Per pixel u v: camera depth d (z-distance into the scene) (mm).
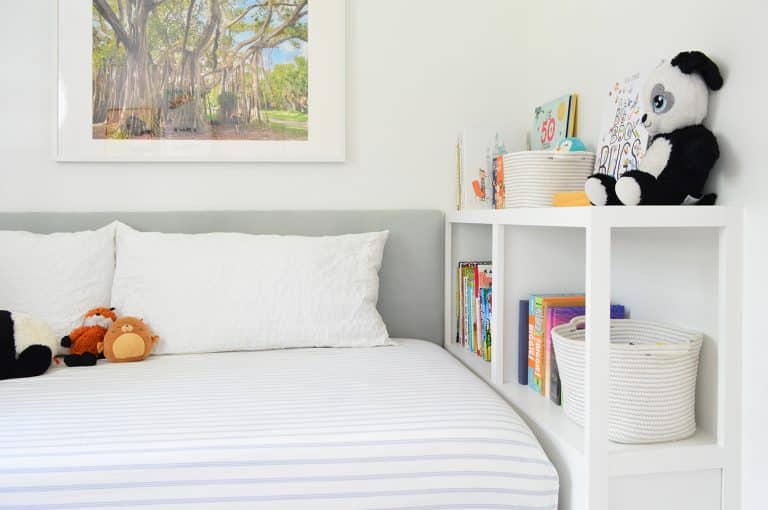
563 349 1217
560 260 1542
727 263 1070
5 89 1907
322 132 2021
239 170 2012
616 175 1413
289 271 1744
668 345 1083
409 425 1094
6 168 1917
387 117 2070
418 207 2090
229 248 1775
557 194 1398
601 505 1019
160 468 981
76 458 975
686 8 1209
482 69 2100
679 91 1102
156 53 1955
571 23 1740
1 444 1009
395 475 1029
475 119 2104
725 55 1100
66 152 1930
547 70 1929
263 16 1990
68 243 1771
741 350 1075
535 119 1968
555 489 1064
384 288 2027
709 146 1061
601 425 1015
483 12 2096
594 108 1607
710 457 1067
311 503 1006
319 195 2049
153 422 1102
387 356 1614
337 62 2016
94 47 1934
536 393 1436
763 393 1031
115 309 1737
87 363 1556
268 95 1996
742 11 1056
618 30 1477
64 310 1699
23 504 944
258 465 1003
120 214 1929
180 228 1944
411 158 2084
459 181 2021
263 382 1360
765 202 1019
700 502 1067
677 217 1041
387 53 2062
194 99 1972
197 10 1966
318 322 1720
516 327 1541
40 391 1301
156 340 1663
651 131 1184
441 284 2066
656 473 1044
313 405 1193
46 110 1931
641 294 1370
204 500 981
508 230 1519
